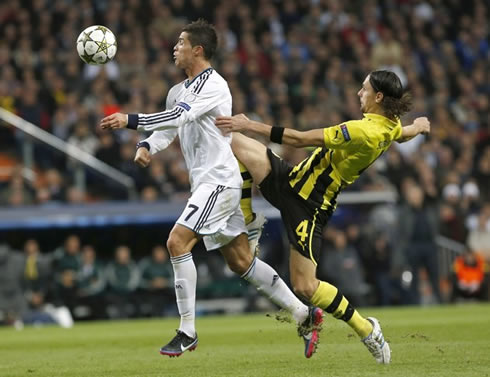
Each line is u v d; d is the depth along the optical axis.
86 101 74.69
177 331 26.97
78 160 67.31
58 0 84.38
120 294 61.84
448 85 94.62
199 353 31.80
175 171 69.69
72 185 67.44
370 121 26.83
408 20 99.12
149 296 62.50
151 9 85.94
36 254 60.03
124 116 26.06
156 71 78.19
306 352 27.89
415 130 28.11
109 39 28.58
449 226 72.44
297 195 27.83
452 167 82.06
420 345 32.19
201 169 27.73
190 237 27.28
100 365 28.58
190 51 27.86
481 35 100.94
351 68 89.50
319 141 26.36
